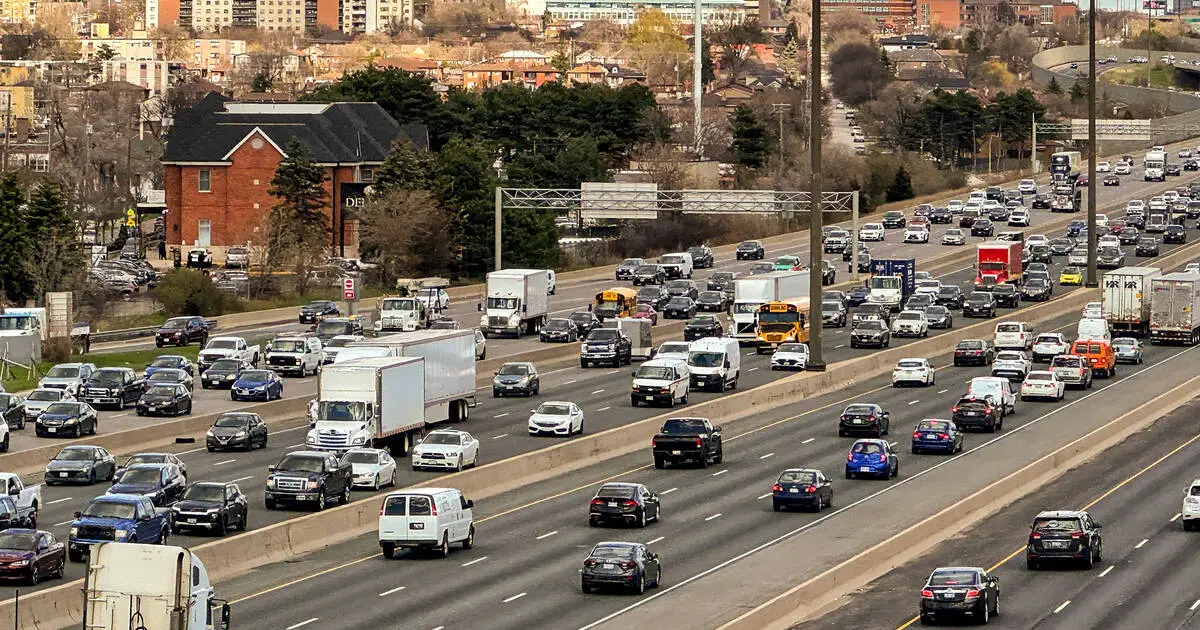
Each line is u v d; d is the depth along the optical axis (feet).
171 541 261.44
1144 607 228.43
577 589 239.71
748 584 243.40
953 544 277.03
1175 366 475.72
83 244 653.71
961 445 362.12
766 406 418.31
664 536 279.28
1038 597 236.02
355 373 335.47
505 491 321.73
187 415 387.14
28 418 378.32
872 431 374.63
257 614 224.12
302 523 270.05
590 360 484.33
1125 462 349.41
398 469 332.39
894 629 219.82
